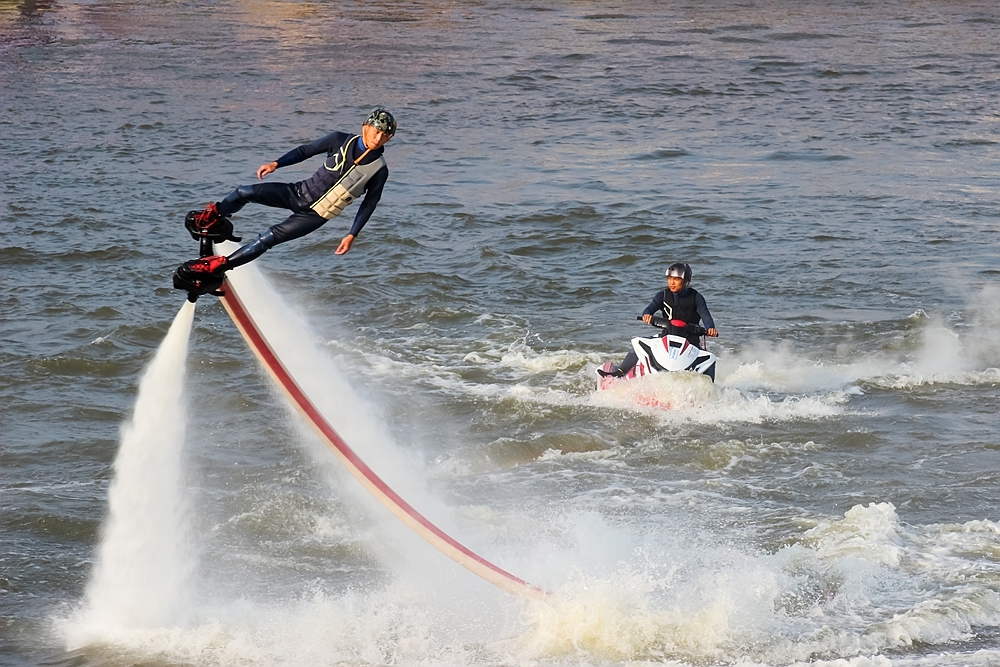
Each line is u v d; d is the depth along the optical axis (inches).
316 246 3088.1
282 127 4909.0
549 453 1800.0
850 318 2539.4
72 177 3850.9
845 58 7130.9
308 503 1587.1
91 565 1407.5
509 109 5388.8
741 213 3533.5
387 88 5885.8
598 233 3277.6
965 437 1836.9
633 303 2655.0
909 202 3710.6
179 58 6781.5
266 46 7317.9
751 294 2733.8
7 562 1401.3
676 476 1706.4
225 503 1579.7
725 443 1820.9
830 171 4185.5
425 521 1286.9
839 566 1371.8
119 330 2315.5
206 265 1098.1
